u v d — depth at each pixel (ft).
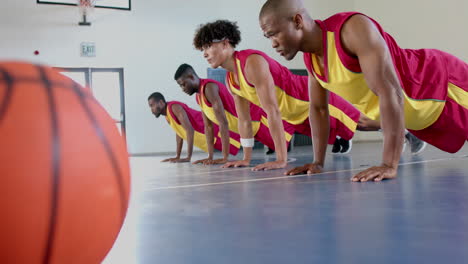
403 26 25.73
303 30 5.21
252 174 6.77
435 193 3.80
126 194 1.81
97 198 1.59
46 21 21.40
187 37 23.90
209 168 9.21
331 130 10.83
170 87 23.56
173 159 13.55
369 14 27.22
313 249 2.09
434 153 10.73
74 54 21.91
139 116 22.91
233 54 8.20
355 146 19.49
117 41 22.59
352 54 5.06
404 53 6.03
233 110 11.69
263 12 5.18
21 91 1.57
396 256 1.92
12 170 1.40
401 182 4.65
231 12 24.80
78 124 1.61
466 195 3.65
